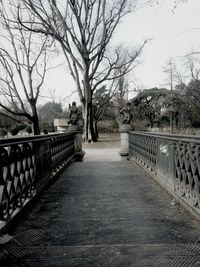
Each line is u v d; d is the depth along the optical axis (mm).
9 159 3312
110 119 44406
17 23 19156
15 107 19953
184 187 4027
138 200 4629
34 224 3510
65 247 2748
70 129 12594
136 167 8539
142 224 3449
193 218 3613
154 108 37250
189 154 3676
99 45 22531
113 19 21375
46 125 37500
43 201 4668
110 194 5086
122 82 35469
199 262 2410
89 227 3373
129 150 11594
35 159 4590
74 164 9703
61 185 5988
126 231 3217
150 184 5914
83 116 23875
